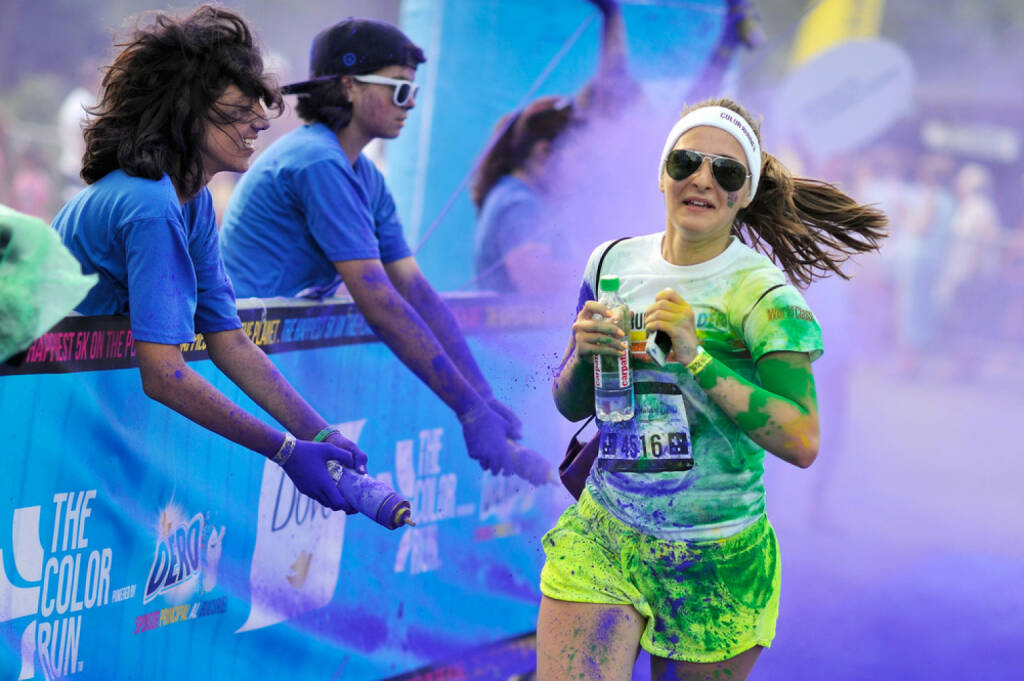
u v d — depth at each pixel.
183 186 4.99
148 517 5.29
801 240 5.36
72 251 4.86
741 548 4.79
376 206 7.04
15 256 4.32
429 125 8.80
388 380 6.77
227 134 5.01
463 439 7.27
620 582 4.79
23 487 4.72
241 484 5.78
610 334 4.66
